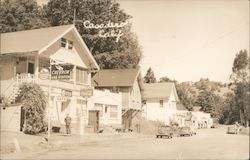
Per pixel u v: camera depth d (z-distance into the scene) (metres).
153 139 28.86
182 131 34.41
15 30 30.52
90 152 17.97
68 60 28.69
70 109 28.45
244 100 26.66
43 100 23.25
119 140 25.80
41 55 25.77
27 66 25.92
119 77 36.97
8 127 22.34
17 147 17.83
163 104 40.81
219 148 20.75
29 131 22.28
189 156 16.98
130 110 37.25
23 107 22.42
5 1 30.62
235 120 30.22
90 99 30.95
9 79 25.39
